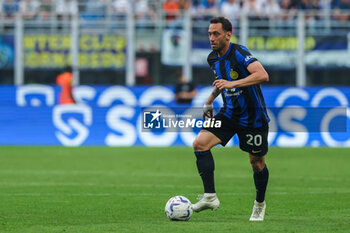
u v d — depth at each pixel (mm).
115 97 73688
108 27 74188
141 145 73750
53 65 74500
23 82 74875
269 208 31656
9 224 26375
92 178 45188
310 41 74688
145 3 81750
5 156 61688
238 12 82562
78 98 73938
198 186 40750
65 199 34781
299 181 44062
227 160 59062
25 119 74438
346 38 74875
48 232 24188
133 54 74188
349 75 75062
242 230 24172
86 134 73938
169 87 72938
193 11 82375
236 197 35875
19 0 82375
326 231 24141
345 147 72875
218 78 27031
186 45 74062
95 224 26234
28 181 43312
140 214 29422
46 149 69250
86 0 81562
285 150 69062
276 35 74312
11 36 74375
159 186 40750
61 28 74312
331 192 38250
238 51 26109
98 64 74312
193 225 25516
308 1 83062
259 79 25266
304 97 73250
